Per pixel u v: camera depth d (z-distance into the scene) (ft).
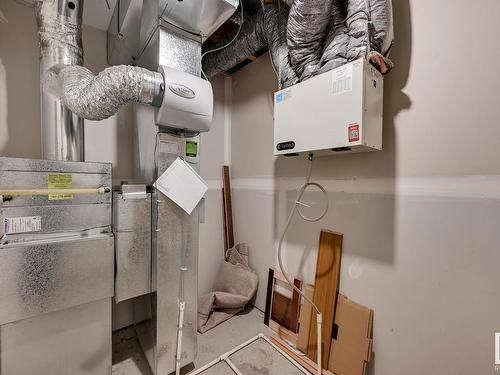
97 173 4.08
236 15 5.72
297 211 6.01
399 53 4.15
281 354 5.37
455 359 3.59
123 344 5.70
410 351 4.05
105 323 4.16
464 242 3.50
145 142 5.07
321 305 5.18
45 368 3.66
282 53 4.95
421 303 3.93
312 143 4.13
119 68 3.61
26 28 4.87
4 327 3.34
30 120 4.95
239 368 4.96
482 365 3.36
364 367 4.39
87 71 4.15
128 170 6.15
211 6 3.85
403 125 4.12
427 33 3.83
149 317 4.90
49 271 3.56
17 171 3.41
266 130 6.82
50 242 3.57
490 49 3.25
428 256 3.85
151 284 4.53
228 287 7.22
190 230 4.81
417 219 3.97
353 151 4.33
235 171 7.91
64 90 3.81
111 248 4.10
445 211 3.67
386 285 4.36
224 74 7.84
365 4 3.59
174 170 4.36
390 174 4.30
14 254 3.31
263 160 6.95
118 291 4.18
